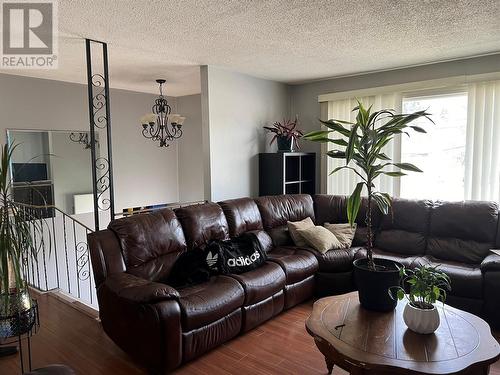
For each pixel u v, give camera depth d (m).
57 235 4.46
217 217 3.33
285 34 2.83
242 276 2.82
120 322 2.35
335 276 3.42
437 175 4.00
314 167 4.78
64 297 3.54
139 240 2.77
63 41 2.93
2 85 4.00
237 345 2.62
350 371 1.67
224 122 4.05
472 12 2.42
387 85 4.20
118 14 2.37
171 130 5.74
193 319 2.32
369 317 2.00
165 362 2.18
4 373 2.28
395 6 2.30
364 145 2.08
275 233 3.78
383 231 3.75
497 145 3.53
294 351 2.52
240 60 3.63
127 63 3.69
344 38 2.96
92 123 3.09
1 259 2.12
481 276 2.79
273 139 4.52
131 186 5.27
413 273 1.99
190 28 2.66
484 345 1.70
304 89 4.91
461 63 3.70
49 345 2.61
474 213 3.27
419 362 1.56
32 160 4.25
